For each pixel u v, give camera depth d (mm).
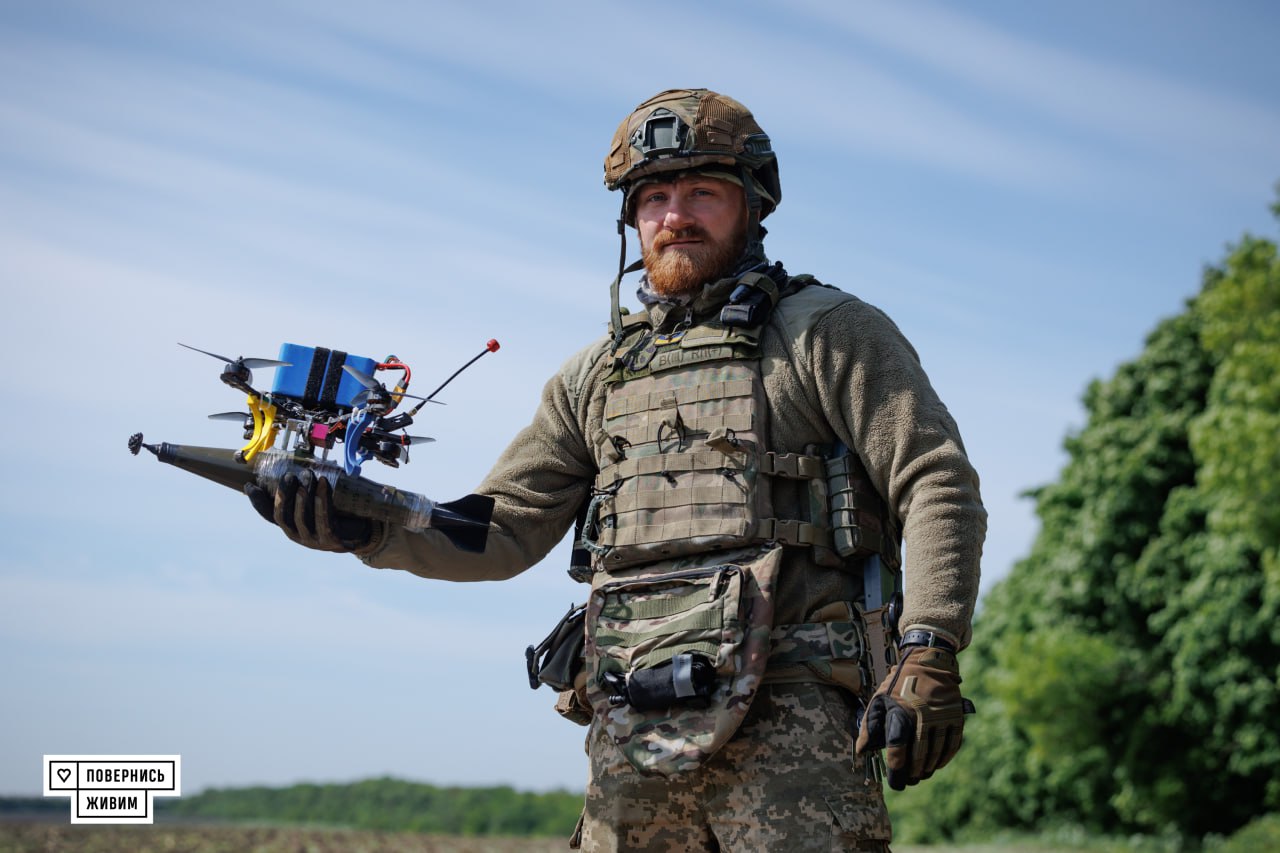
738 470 3623
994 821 40625
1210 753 29781
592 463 4199
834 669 3496
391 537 3830
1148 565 31688
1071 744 31297
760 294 3777
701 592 3537
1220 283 27109
